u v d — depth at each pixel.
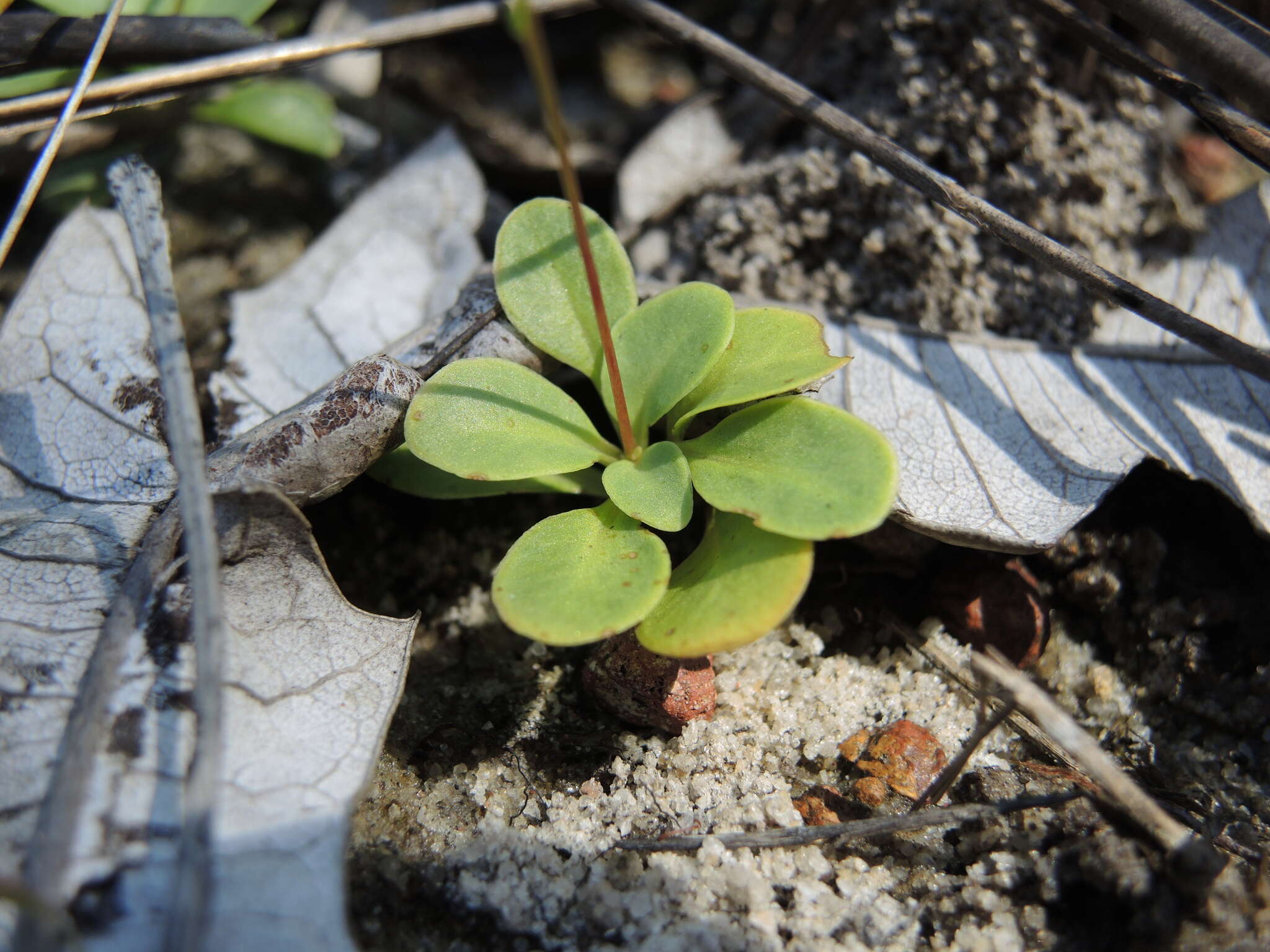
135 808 0.05
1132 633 0.07
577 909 0.06
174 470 0.06
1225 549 0.07
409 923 0.06
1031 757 0.06
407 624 0.06
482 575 0.07
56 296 0.07
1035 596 0.07
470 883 0.06
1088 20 0.07
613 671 0.06
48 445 0.06
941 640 0.07
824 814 0.06
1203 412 0.07
